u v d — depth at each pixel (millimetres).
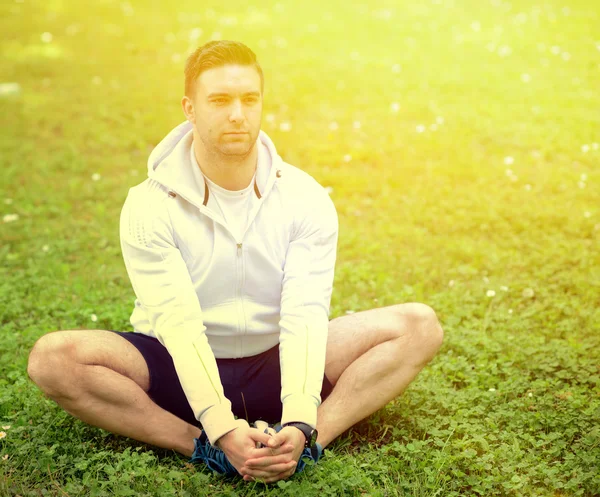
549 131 7965
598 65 10117
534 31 11781
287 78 9727
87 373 2979
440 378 3803
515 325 4387
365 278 5168
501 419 3455
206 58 2922
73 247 5641
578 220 5922
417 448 3164
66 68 10469
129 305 4684
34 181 7004
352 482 2910
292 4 14008
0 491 2906
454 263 5418
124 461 3023
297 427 2867
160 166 3137
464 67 10242
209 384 2883
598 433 3246
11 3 14172
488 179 6887
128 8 13891
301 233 3191
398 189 6797
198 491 2885
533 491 2996
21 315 4543
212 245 3078
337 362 3268
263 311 3141
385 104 8938
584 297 4750
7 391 3588
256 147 3086
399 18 12898
